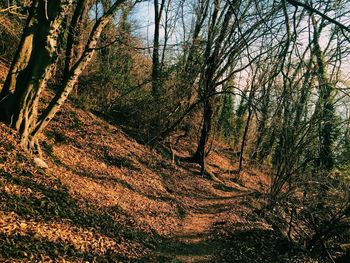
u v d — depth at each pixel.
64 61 19.78
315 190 12.23
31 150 10.95
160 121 22.48
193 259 9.71
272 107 5.09
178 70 22.94
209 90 20.97
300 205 12.34
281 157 12.87
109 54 21.28
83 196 10.56
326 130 11.95
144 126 22.75
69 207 9.17
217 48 19.95
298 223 13.06
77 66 10.95
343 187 11.88
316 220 12.20
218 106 24.78
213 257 10.09
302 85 6.23
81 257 7.20
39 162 10.53
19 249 6.22
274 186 13.58
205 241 11.38
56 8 10.57
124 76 23.64
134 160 17.95
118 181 14.46
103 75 21.95
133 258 8.34
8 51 19.02
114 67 22.30
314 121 11.63
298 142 12.38
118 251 8.35
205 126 23.70
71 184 10.97
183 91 21.97
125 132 21.50
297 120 10.17
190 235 11.79
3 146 9.84
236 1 5.74
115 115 23.16
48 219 7.96
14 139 10.41
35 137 11.22
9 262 5.76
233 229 12.80
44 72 10.84
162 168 19.95
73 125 17.33
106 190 12.62
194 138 28.23
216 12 20.36
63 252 6.99
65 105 18.56
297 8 4.27
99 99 22.58
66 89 11.16
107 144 17.73
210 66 20.27
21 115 10.73
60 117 17.27
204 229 12.74
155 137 21.19
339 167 12.43
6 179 8.60
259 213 15.82
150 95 23.17
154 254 9.23
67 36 17.64
